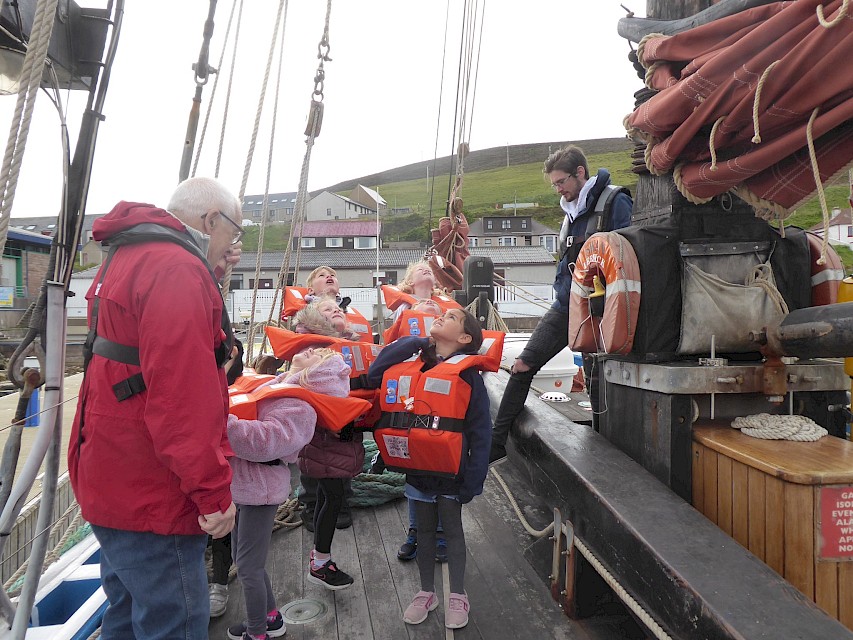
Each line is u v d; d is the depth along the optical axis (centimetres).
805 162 200
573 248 317
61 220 195
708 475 224
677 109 211
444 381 242
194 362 151
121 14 204
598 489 225
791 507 184
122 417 157
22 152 177
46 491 191
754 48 184
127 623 177
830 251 261
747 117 191
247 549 230
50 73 197
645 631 221
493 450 323
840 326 204
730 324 241
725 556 182
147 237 163
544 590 271
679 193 248
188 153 337
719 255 248
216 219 187
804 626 154
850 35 158
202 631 166
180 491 159
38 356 192
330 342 318
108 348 159
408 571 291
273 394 230
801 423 221
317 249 4812
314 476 273
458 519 249
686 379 228
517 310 2509
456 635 239
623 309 239
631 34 265
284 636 241
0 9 182
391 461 252
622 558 205
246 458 221
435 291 499
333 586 272
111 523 159
